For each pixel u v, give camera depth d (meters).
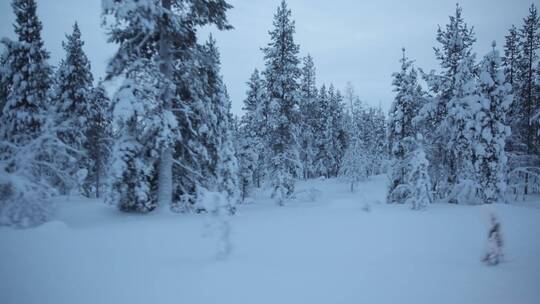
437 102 28.30
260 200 33.75
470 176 25.50
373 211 19.64
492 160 24.69
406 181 26.91
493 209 7.72
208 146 18.38
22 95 23.48
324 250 9.09
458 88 26.53
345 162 48.00
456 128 26.08
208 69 17.70
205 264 7.43
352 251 8.98
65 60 30.11
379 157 61.22
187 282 6.18
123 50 14.70
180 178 18.33
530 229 12.84
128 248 8.85
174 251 8.69
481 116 24.52
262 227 13.24
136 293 5.62
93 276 6.45
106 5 13.10
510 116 32.34
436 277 6.53
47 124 13.13
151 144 14.94
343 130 54.03
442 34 28.70
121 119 13.48
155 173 16.81
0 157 12.55
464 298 5.41
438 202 27.27
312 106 43.84
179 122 17.05
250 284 6.10
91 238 9.84
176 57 17.08
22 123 22.91
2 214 10.73
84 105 29.89
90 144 31.41
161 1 15.01
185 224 12.86
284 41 27.56
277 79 27.42
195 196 17.88
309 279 6.41
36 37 24.66
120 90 14.00
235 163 20.05
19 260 7.28
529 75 31.91
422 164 21.55
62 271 6.70
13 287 5.77
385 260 7.96
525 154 30.39
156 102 14.38
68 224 12.79
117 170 13.93
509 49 34.66
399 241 10.48
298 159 28.22
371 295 5.56
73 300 5.27
